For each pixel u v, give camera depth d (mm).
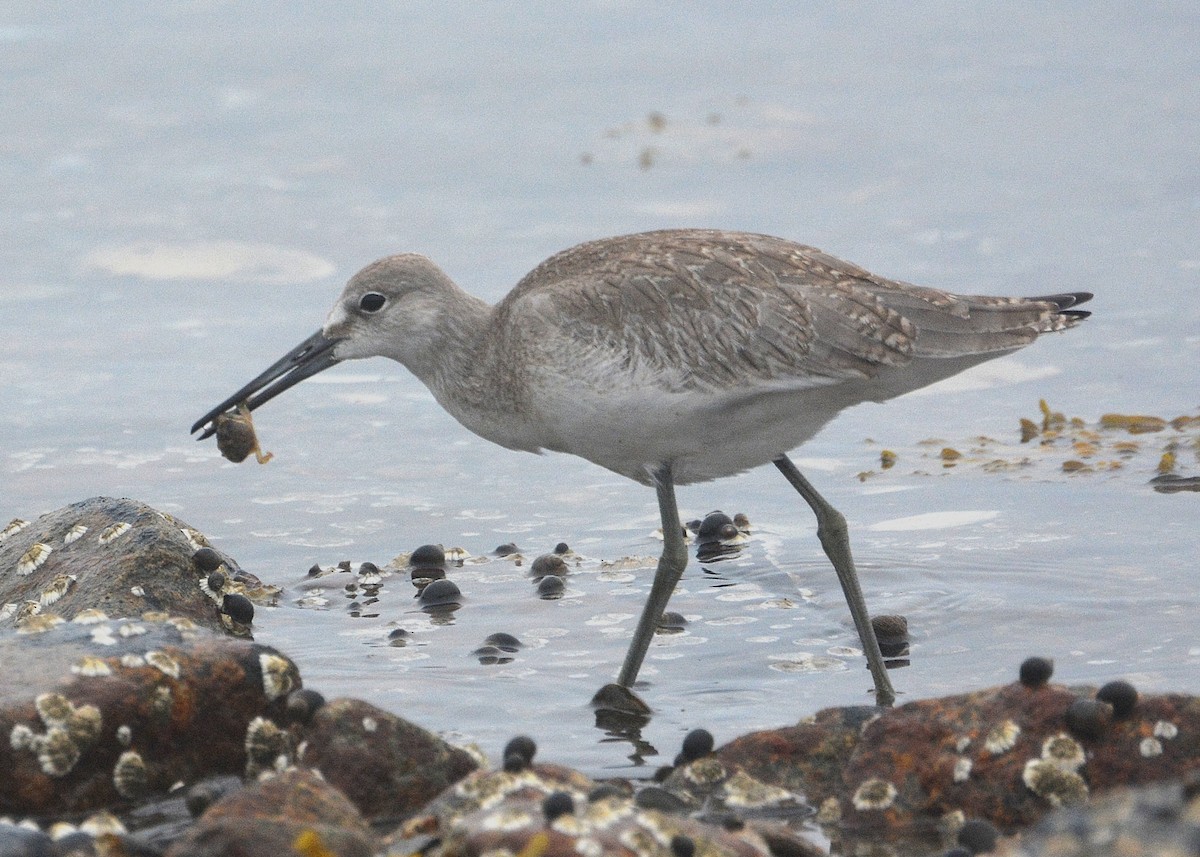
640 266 11227
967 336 11328
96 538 11969
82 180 21188
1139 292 18172
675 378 11008
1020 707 8828
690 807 9016
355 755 8883
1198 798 6488
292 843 7355
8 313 18078
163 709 9227
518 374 11477
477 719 10359
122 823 8805
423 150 22172
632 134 22609
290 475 15141
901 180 21219
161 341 17547
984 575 12539
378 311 12125
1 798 8797
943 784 8773
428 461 15555
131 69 24188
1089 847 6215
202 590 11734
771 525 13984
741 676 11070
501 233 19641
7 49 24625
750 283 11102
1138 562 12586
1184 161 21609
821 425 11523
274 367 12531
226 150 22109
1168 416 15789
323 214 20359
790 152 22062
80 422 15922
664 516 11375
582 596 12531
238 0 26672
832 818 8875
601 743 10000
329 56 24781
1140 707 8617
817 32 26094
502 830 7348
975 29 26281
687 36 25844
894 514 13961
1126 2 26891
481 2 26734
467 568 13148
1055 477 14516
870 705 10203
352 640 11734
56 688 9070
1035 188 20938
